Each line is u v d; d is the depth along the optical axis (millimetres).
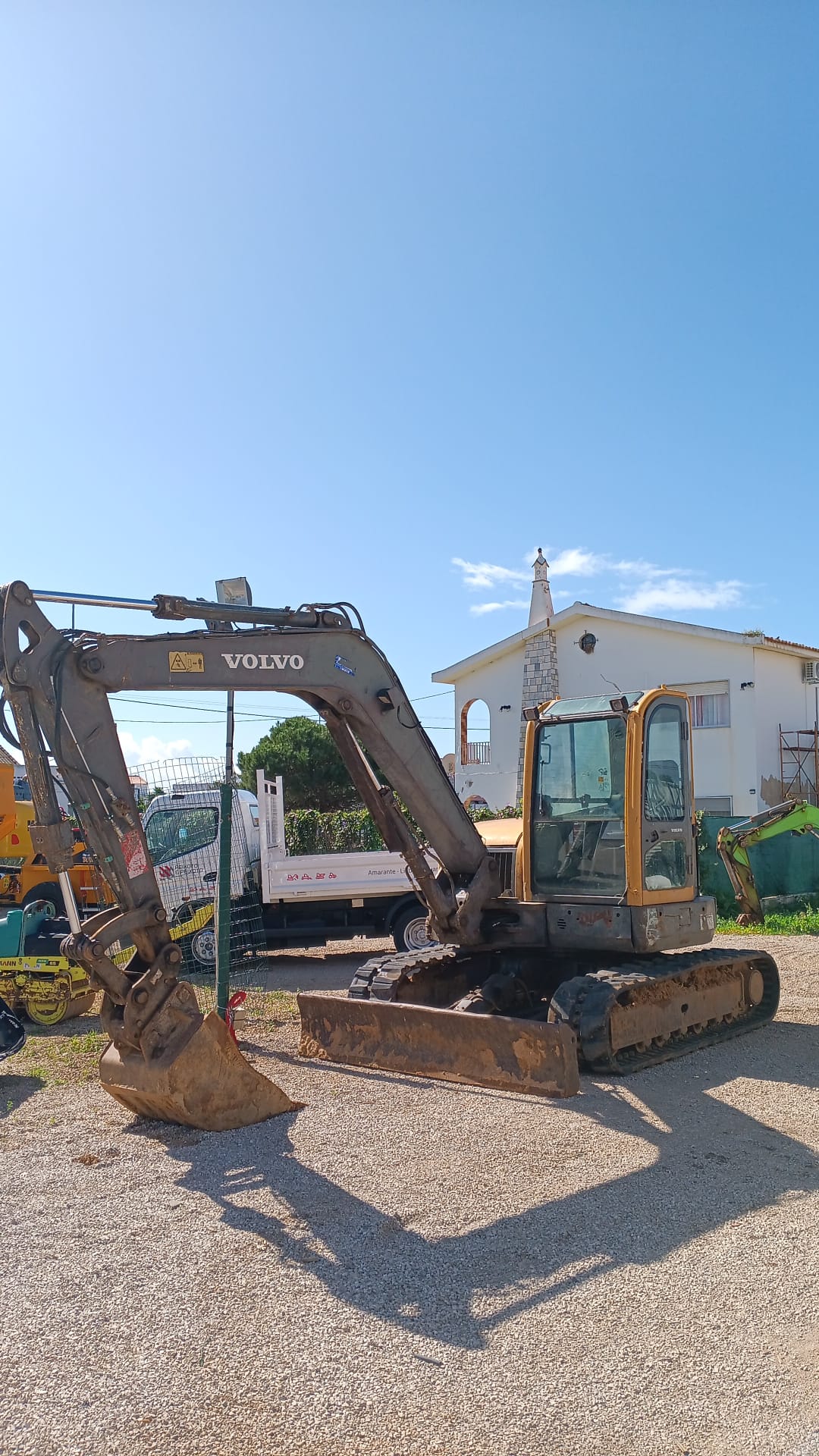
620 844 7914
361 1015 7660
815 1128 5988
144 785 11539
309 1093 6887
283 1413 3254
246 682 6762
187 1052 6023
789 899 18000
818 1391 3311
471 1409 3248
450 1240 4488
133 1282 4172
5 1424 3223
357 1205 4910
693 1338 3629
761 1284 4027
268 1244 4504
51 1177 5457
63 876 5781
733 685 24328
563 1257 4301
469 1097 6695
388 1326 3764
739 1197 4914
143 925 5965
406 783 7844
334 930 13180
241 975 12328
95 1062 8164
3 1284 4191
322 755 31969
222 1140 5941
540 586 27547
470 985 9148
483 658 28078
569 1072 6621
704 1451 3023
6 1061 8289
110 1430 3188
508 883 10125
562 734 8359
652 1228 4566
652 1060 7457
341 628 7363
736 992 8867
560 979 8766
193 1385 3412
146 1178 5383
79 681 5914
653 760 8094
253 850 13852
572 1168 5340
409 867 8250
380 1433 3141
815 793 25188
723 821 18109
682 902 8258
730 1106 6453
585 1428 3141
